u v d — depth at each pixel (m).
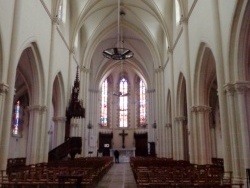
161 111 33.66
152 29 33.62
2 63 13.66
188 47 21.42
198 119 19.67
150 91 44.59
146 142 48.59
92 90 45.00
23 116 33.34
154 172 11.04
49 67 21.28
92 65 44.31
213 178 9.90
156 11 28.48
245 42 12.89
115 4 31.36
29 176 10.93
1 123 13.53
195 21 19.52
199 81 19.58
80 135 32.22
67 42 27.45
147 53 43.28
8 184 9.58
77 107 25.48
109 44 42.03
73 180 10.63
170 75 28.25
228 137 13.43
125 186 14.10
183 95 26.03
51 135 32.12
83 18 28.97
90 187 11.94
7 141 13.75
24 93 32.22
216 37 14.55
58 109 26.30
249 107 12.80
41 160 19.56
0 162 13.36
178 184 8.24
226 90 13.45
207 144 19.28
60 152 22.92
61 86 26.09
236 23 12.85
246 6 11.99
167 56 31.00
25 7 16.22
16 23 14.84
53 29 22.03
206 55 18.56
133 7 31.84
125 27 35.75
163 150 32.50
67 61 27.66
